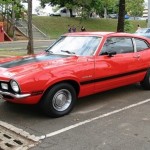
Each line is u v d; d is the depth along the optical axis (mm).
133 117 6074
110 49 6895
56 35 39000
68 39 7289
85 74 6262
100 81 6590
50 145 4840
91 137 5133
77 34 7344
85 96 7129
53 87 5828
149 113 6320
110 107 6703
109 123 5750
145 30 21859
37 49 21234
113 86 6980
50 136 5172
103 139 5051
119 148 4730
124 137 5121
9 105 6809
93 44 6777
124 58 7098
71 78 6008
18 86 5488
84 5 44594
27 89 5512
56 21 44094
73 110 6477
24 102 5652
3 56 15570
